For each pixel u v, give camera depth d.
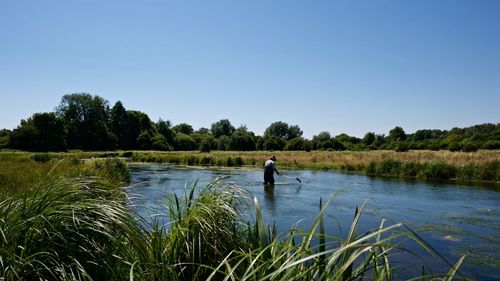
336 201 15.65
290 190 19.23
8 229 2.88
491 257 8.13
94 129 98.44
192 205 4.61
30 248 2.94
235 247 4.37
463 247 8.91
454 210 13.72
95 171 13.82
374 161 33.28
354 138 108.88
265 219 11.72
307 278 2.76
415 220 11.91
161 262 3.60
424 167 27.98
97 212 3.23
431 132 104.25
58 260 2.96
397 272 6.94
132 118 106.88
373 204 15.00
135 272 3.21
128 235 3.45
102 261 3.12
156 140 103.56
